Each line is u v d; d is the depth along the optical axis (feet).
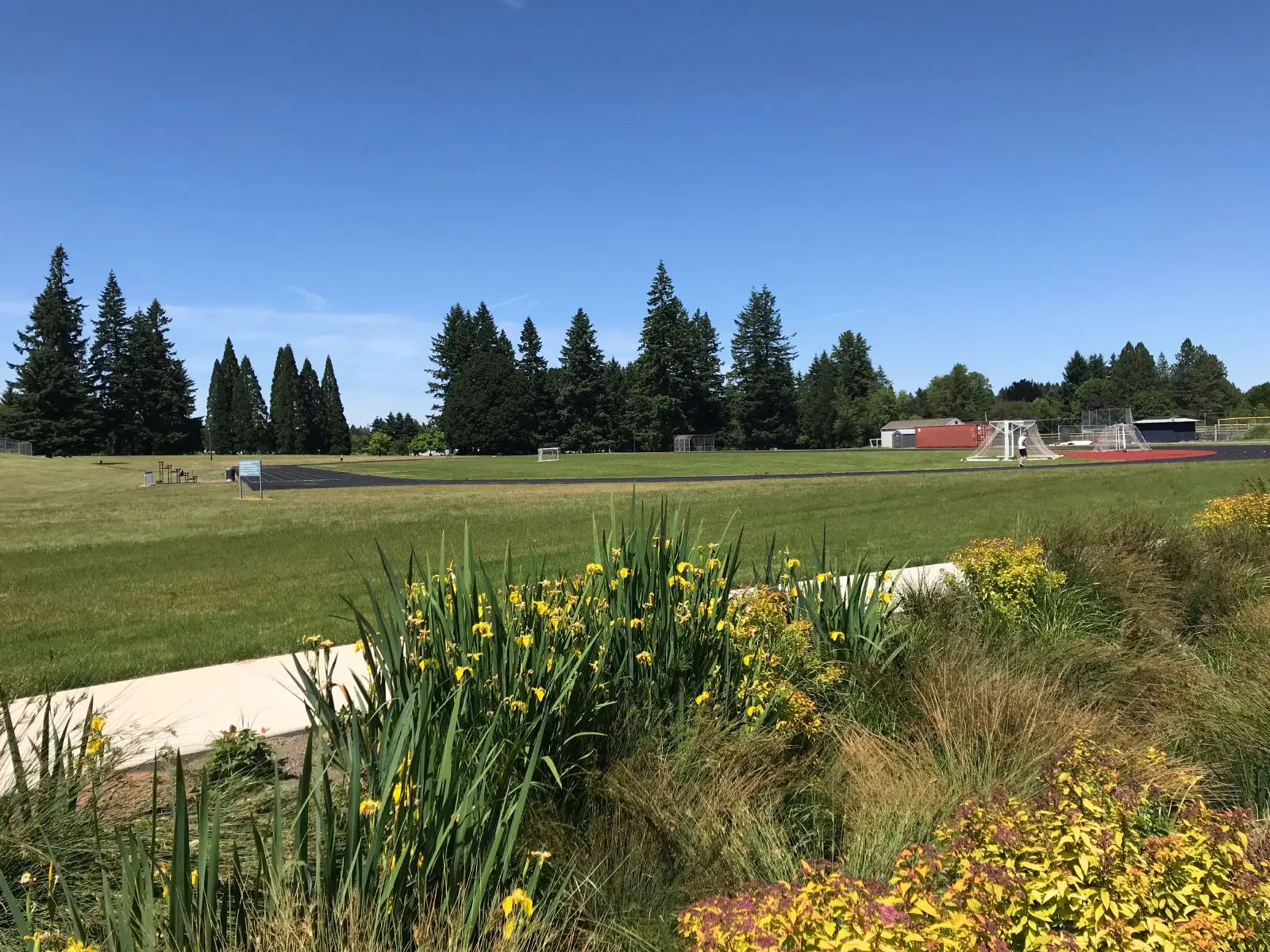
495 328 358.64
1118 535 25.08
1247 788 11.20
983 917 6.11
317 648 12.82
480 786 8.41
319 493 110.32
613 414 318.45
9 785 9.69
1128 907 6.10
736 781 10.75
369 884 7.25
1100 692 15.10
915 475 114.93
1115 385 423.64
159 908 7.34
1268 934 6.19
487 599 11.85
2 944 7.34
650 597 13.01
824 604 16.10
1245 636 17.67
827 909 6.16
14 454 247.29
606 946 7.92
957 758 11.73
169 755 13.11
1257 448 191.93
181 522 69.31
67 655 22.24
